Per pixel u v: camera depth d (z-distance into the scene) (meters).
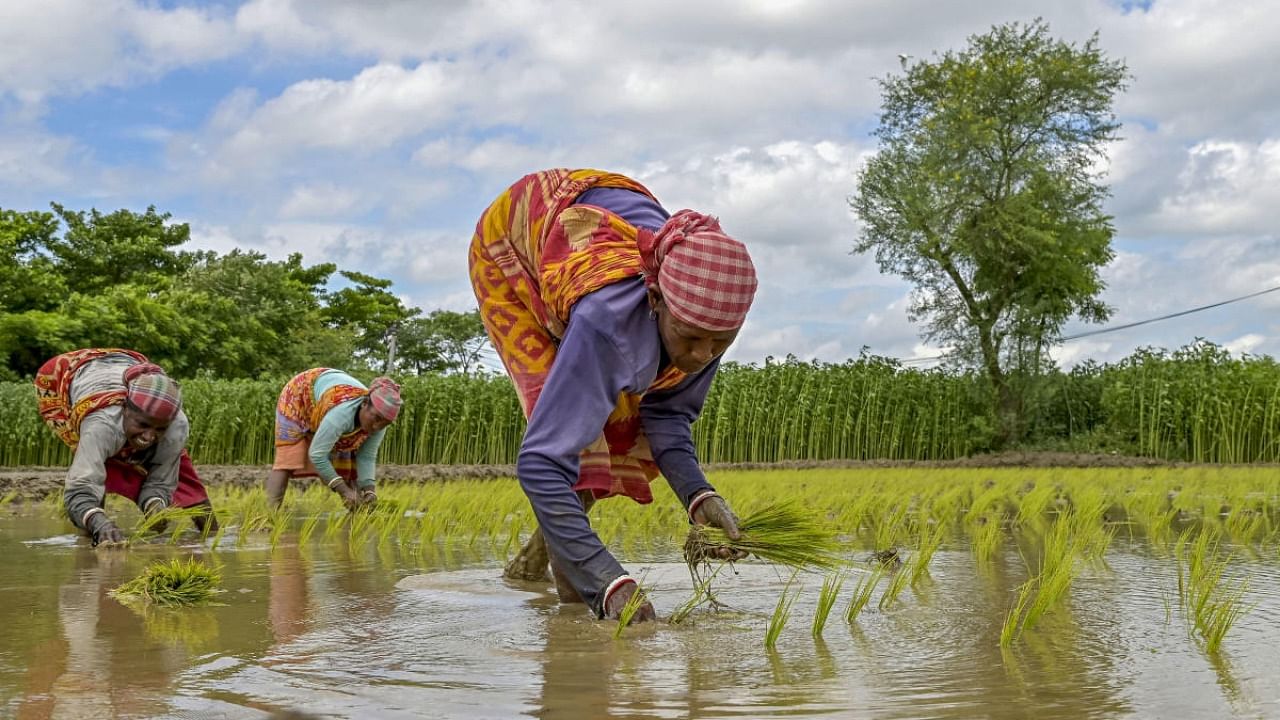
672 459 3.77
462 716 2.14
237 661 2.71
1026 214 26.64
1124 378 25.08
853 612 3.36
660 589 4.11
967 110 27.20
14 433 17.53
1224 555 5.09
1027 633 3.09
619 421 3.73
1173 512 6.82
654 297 3.17
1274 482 11.34
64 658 2.75
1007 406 27.28
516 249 3.70
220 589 4.08
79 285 34.47
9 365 26.44
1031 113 27.36
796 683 2.45
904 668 2.62
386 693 2.35
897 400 26.05
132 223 36.38
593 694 2.34
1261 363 23.08
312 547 5.77
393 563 5.00
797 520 3.68
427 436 21.09
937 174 27.19
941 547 5.60
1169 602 3.64
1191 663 2.66
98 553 5.41
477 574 4.55
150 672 2.57
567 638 3.03
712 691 2.37
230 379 31.39
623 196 3.62
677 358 3.24
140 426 6.09
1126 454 24.55
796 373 25.11
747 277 3.06
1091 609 3.50
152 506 6.33
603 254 3.32
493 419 21.16
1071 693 2.33
